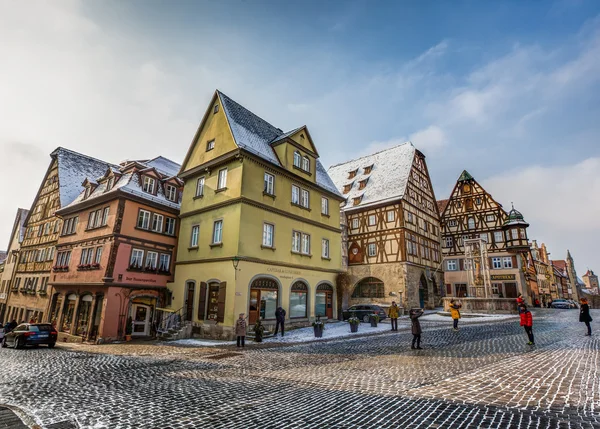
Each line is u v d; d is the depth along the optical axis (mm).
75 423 5457
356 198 39438
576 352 11023
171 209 24578
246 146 20141
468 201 45031
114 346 17094
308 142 25219
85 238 24109
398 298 33406
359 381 7945
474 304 29750
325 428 5043
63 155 32625
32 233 34375
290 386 7664
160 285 23156
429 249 39656
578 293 82000
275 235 20875
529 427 4922
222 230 19797
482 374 8250
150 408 6191
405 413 5609
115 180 24094
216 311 18891
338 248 26516
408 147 40750
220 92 23172
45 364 11367
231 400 6617
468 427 4965
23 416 5820
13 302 33719
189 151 24219
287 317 20750
